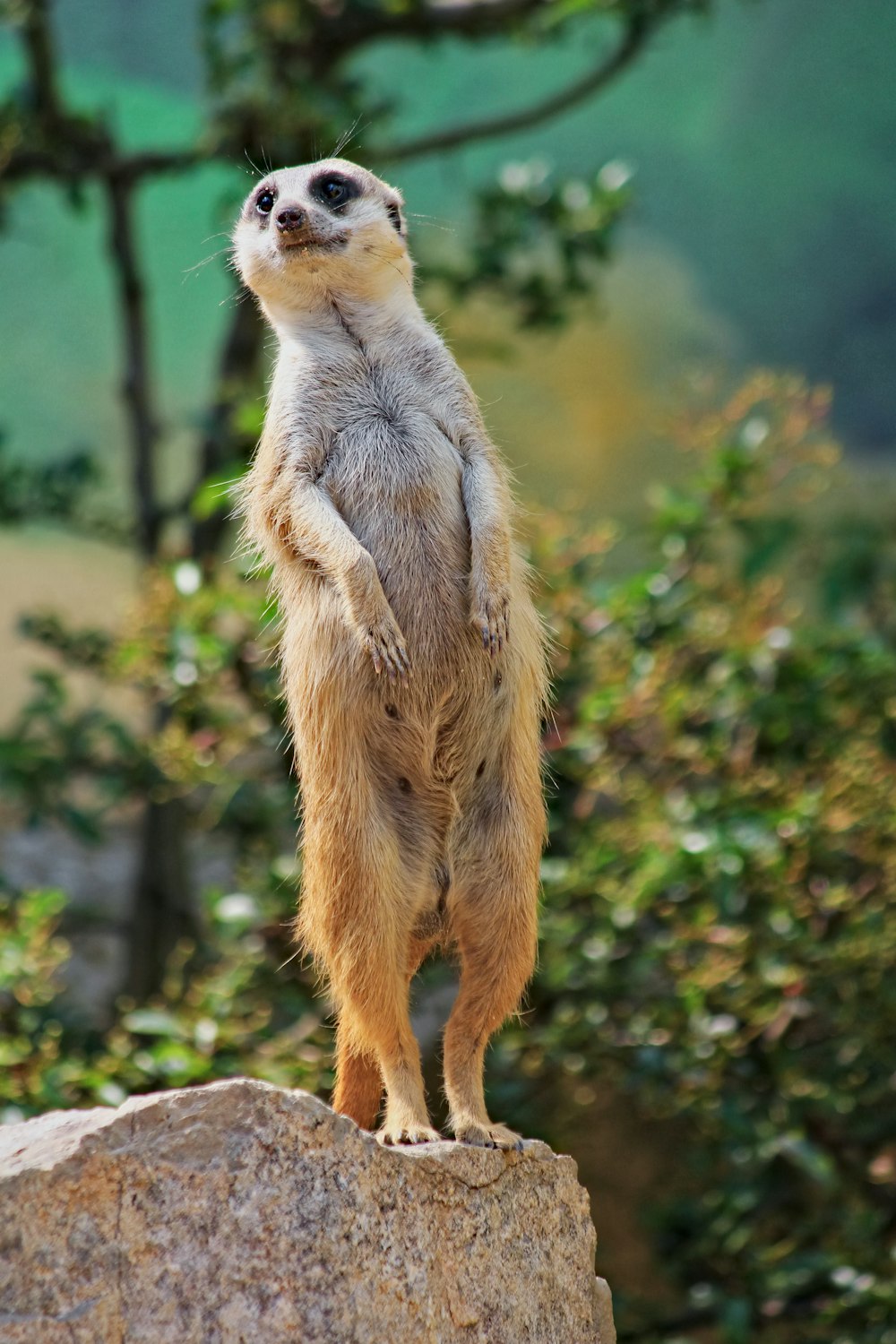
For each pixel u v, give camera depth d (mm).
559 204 16359
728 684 11875
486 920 7199
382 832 7012
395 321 7672
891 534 15383
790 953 11273
